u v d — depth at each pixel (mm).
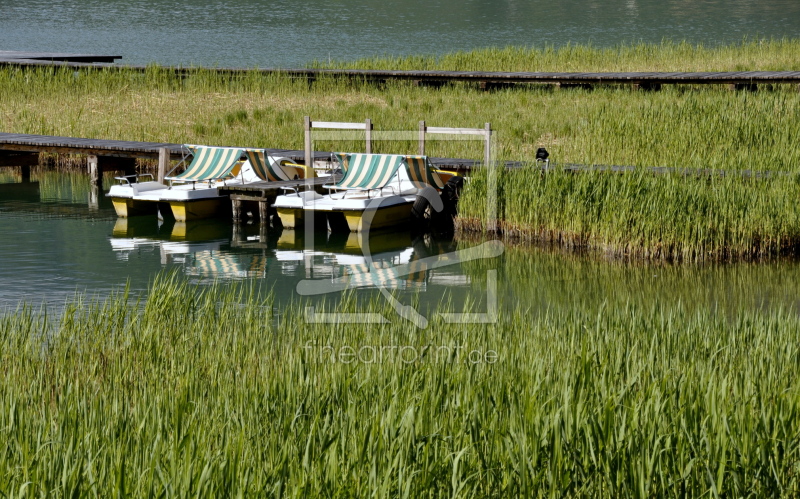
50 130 42719
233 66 68000
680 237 26594
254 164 34344
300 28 102312
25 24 105812
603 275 25172
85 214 34188
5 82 48969
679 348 14516
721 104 38531
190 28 102375
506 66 60031
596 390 11391
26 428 10203
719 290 23078
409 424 9688
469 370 12359
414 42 88625
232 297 20297
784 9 113438
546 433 9523
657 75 49000
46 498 8344
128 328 17188
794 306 21234
